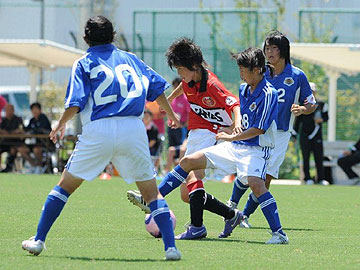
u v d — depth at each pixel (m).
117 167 21.20
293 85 30.33
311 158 69.12
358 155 60.28
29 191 45.16
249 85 25.38
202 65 27.09
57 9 82.56
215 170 26.19
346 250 24.09
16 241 24.48
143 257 21.48
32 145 67.56
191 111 28.36
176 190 48.38
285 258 22.00
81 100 20.52
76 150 20.92
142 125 21.09
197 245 24.48
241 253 22.73
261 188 25.25
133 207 36.94
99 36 21.36
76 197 42.28
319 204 42.12
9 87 105.44
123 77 21.00
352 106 72.19
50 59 72.25
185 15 72.88
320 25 76.06
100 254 21.94
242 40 72.50
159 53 72.75
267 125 24.78
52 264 20.08
